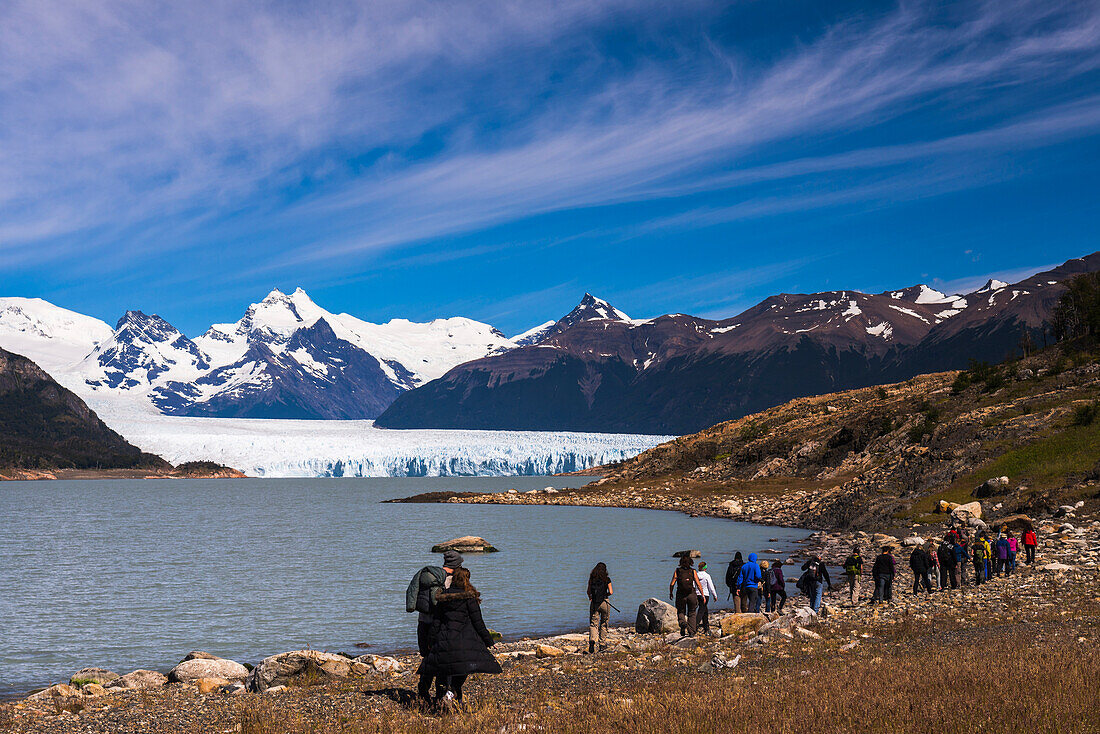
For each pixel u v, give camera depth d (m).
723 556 52.72
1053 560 37.03
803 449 110.19
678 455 136.25
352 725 11.98
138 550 62.41
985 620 21.22
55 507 129.00
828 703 10.77
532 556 54.09
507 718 11.58
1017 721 9.36
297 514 106.38
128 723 13.71
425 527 82.44
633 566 48.34
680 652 19.59
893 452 87.12
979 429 72.31
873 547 51.47
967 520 52.41
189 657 21.92
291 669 18.05
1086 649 14.12
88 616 34.22
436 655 12.56
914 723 9.59
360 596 38.91
